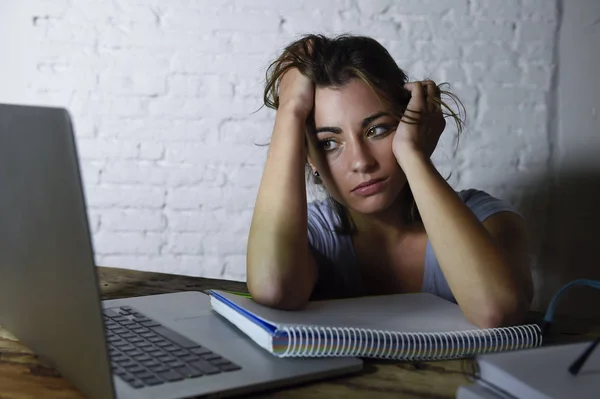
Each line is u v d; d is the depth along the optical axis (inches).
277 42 89.5
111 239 93.3
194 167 92.0
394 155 42.3
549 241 88.4
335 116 42.1
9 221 28.8
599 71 86.4
